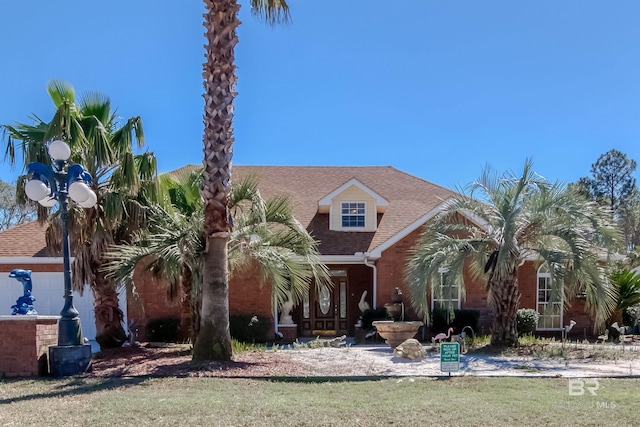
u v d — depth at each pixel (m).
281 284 12.48
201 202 13.14
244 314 16.73
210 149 10.36
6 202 39.06
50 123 11.28
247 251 11.93
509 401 7.21
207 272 10.60
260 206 11.57
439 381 8.84
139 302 14.06
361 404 7.03
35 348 9.46
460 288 13.82
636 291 16.75
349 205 19.23
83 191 9.16
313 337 18.98
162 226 12.06
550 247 13.42
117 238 13.33
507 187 13.32
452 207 13.80
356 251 17.97
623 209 47.09
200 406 6.85
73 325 9.73
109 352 12.54
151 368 10.02
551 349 12.60
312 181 22.42
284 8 11.84
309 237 12.29
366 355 12.20
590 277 12.14
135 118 12.68
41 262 16.78
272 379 8.98
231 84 10.49
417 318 16.84
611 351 12.55
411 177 23.25
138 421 6.19
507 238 12.24
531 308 17.94
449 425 6.05
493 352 12.53
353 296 19.61
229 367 9.91
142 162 12.74
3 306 16.69
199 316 12.46
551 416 6.41
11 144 12.16
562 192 12.80
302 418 6.31
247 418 6.30
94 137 12.02
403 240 17.38
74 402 7.18
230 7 10.39
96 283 13.20
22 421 6.23
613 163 49.41
